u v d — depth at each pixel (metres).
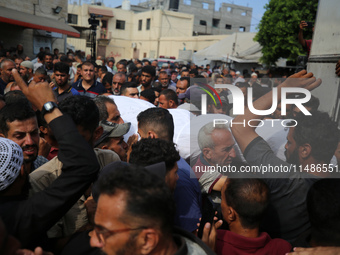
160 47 28.97
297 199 1.38
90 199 1.44
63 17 15.02
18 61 7.45
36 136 1.68
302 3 10.29
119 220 0.88
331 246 1.16
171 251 0.95
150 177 0.94
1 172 1.12
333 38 2.32
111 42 31.33
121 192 0.89
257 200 1.32
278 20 10.91
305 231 1.39
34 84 1.24
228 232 1.39
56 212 1.14
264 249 1.37
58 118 1.18
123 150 2.18
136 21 31.58
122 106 2.70
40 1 13.63
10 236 0.87
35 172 1.53
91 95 4.54
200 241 1.04
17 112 1.59
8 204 1.15
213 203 1.61
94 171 1.17
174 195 1.42
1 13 9.99
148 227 0.87
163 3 35.66
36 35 13.47
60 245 1.42
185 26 30.30
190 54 22.27
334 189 1.17
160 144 1.33
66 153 1.15
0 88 4.39
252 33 15.71
